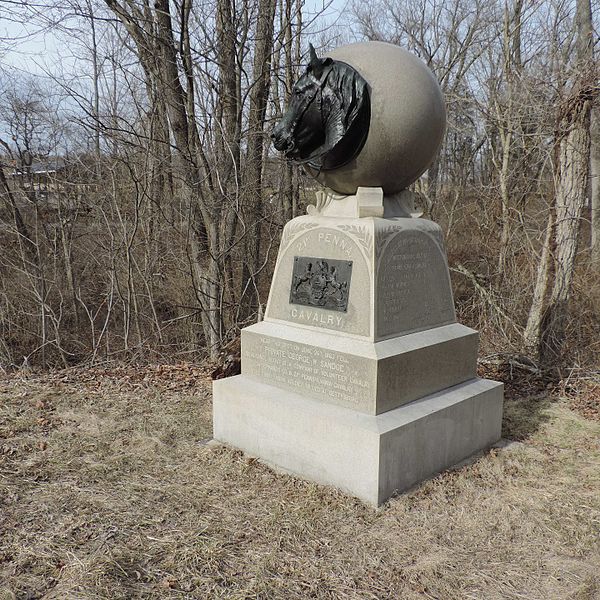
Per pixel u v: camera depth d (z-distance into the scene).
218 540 3.35
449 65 16.56
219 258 8.62
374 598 2.89
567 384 6.86
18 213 10.17
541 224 11.34
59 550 3.21
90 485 4.06
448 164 19.72
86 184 9.18
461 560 3.24
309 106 4.20
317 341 4.25
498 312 8.74
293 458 4.23
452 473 4.25
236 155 9.25
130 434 5.05
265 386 4.60
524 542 3.45
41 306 9.03
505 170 12.99
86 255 10.95
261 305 8.80
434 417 4.12
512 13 15.60
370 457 3.73
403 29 18.31
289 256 4.60
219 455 4.56
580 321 8.46
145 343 8.78
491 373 7.45
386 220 4.20
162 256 9.48
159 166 9.12
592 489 4.14
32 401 5.82
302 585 2.97
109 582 2.90
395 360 4.00
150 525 3.52
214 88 8.77
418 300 4.40
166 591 2.88
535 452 4.75
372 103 4.01
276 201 10.30
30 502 3.78
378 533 3.47
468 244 13.86
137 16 8.71
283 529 3.49
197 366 7.66
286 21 10.34
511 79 12.73
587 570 3.17
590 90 7.64
